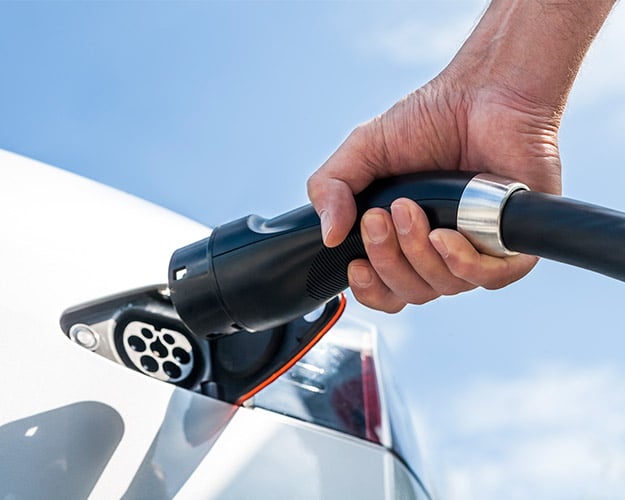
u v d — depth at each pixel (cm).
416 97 118
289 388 119
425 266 100
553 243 87
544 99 114
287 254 104
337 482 113
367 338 140
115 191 132
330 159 115
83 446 97
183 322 110
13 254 108
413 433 138
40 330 102
